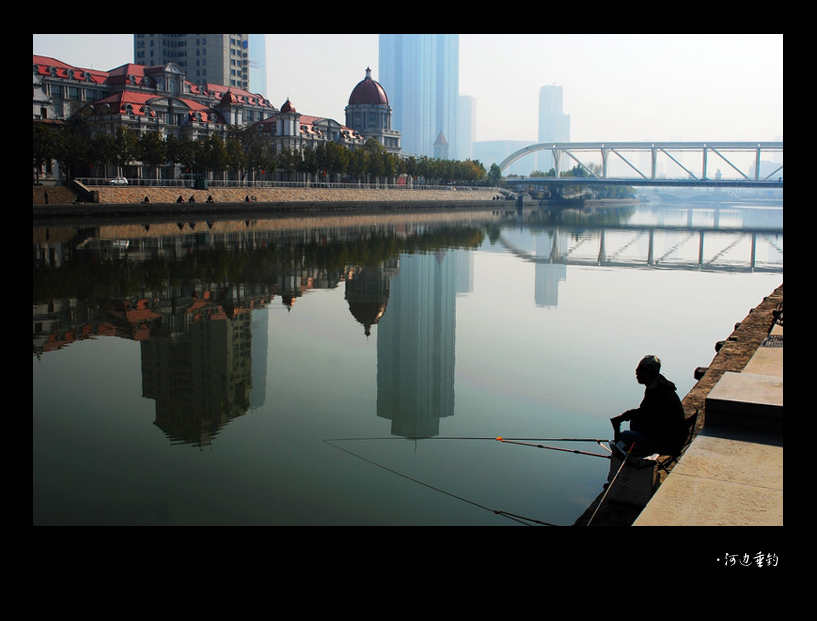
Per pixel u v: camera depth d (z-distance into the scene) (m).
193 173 122.31
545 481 11.74
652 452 9.89
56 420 14.81
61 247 50.12
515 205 192.62
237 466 12.46
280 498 11.06
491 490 11.36
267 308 28.88
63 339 22.78
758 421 9.57
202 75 188.00
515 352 21.61
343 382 18.03
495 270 43.62
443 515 10.40
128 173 111.12
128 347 21.83
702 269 46.88
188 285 34.28
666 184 192.38
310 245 56.44
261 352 21.39
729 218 148.88
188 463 12.59
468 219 115.12
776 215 175.38
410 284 36.47
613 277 41.41
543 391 17.33
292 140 151.88
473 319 27.27
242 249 51.72
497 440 13.31
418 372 19.12
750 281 40.50
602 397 16.88
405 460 12.80
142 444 13.50
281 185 129.62
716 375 14.41
